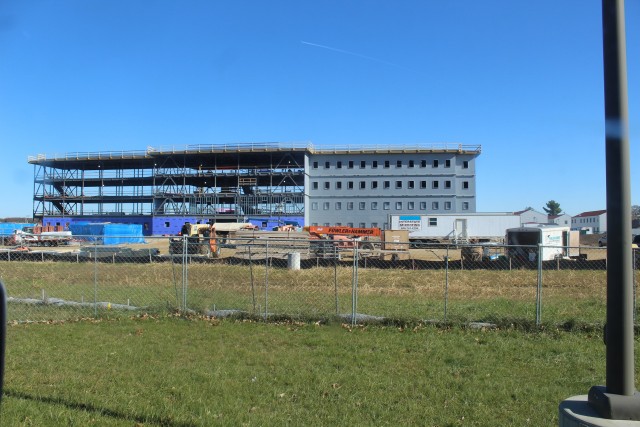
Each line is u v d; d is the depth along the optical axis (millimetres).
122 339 8484
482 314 10648
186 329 9352
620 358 3182
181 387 5883
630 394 3166
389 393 5777
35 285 16453
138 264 23734
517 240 33750
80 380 6117
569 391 5867
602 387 3312
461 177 81875
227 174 82375
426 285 17828
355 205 82812
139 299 13250
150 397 5527
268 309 11086
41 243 50156
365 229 41188
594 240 64625
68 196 86938
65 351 7609
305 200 80625
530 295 15164
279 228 45375
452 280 19547
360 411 5227
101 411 5074
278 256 30422
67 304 11688
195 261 27250
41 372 6484
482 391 5852
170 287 16047
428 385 6043
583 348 7906
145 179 87438
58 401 5344
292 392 5809
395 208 82188
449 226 50219
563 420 3275
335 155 83250
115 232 63688
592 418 3133
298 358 7273
